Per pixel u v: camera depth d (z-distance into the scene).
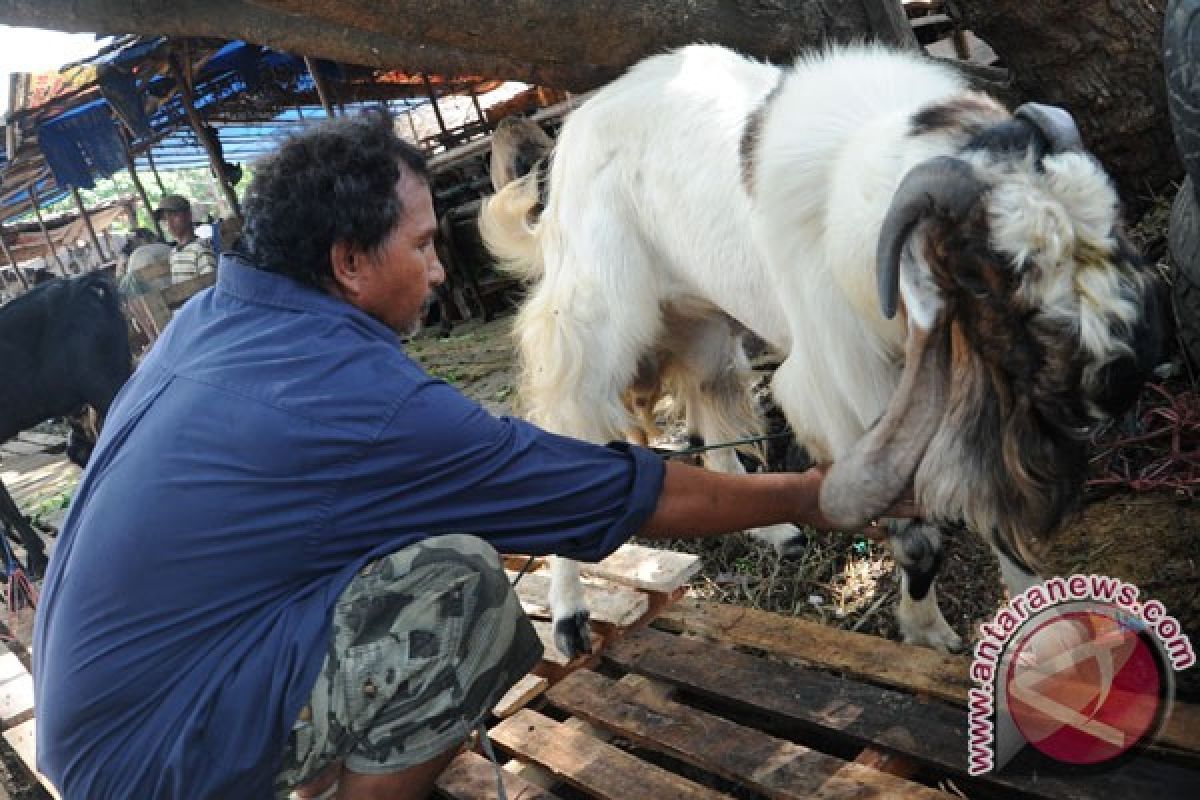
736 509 2.00
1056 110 1.68
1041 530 1.87
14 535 5.43
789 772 2.18
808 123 2.18
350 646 1.78
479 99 17.03
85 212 15.20
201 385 1.78
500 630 1.94
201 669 1.76
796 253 2.21
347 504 1.76
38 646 1.94
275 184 1.83
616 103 2.96
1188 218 2.68
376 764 1.89
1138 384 1.64
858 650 2.55
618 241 2.99
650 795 2.23
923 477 1.82
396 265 1.89
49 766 1.87
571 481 1.88
